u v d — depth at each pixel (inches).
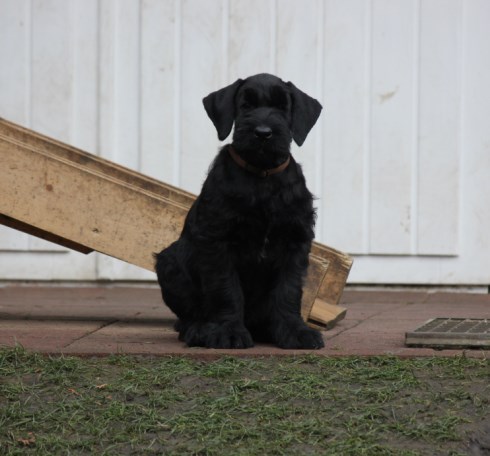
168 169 343.3
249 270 215.9
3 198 242.4
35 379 182.4
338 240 342.0
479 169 339.3
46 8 339.3
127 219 243.0
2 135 244.1
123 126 342.3
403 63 339.3
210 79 342.0
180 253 223.1
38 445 153.4
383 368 188.5
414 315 279.9
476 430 158.7
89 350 203.5
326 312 252.1
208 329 212.1
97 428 159.8
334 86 340.5
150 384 179.2
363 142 340.5
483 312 288.4
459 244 340.5
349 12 339.3
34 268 342.3
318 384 177.8
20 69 339.6
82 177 242.7
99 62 340.5
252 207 207.9
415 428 158.1
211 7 340.5
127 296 320.8
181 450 151.6
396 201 340.8
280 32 340.5
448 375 183.8
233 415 164.7
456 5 337.1
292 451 150.5
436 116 339.0
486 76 338.0
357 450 149.1
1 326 250.5
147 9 340.5
